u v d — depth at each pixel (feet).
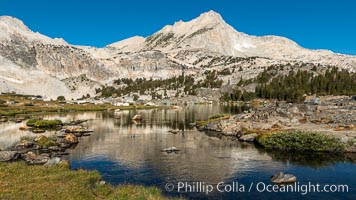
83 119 377.71
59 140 213.25
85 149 186.91
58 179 98.99
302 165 143.64
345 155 162.91
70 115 437.99
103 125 312.91
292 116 288.30
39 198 78.23
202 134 247.70
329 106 362.94
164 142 209.67
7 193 81.30
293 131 194.80
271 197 103.04
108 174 131.85
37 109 514.27
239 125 248.73
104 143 207.72
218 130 262.06
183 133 253.65
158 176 128.36
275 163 148.15
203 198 102.68
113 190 96.68
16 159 157.17
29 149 184.55
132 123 331.98
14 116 396.98
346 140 176.04
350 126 217.15
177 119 376.68
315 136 177.17
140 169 139.64
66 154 172.55
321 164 144.97
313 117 276.82
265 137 194.59
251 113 312.29
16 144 198.80
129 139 223.71
